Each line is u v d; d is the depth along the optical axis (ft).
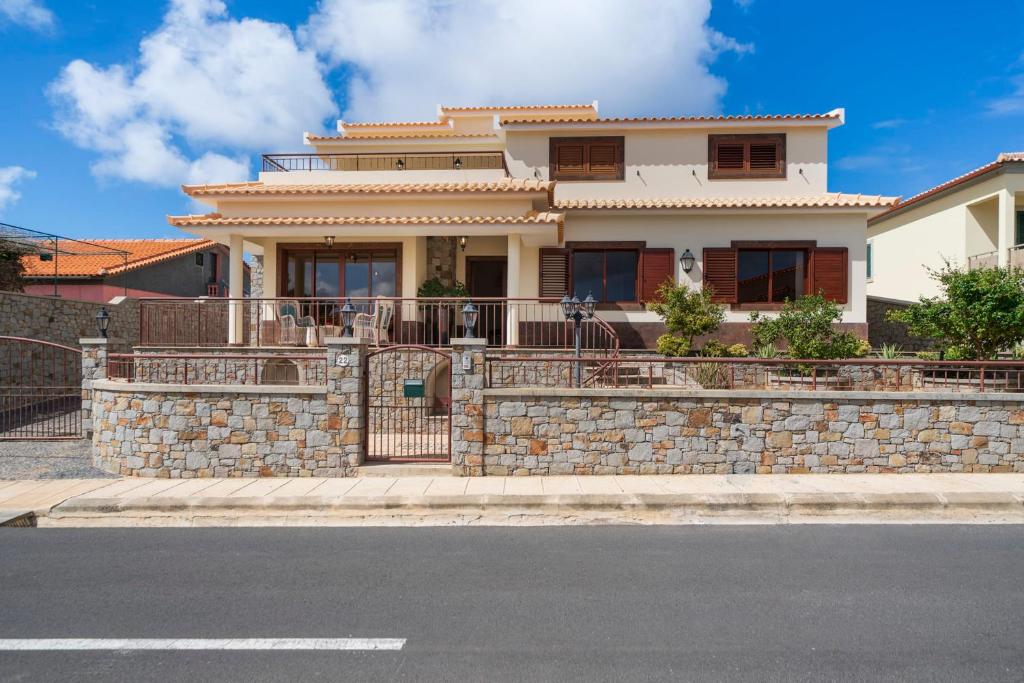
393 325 49.57
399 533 21.38
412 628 13.56
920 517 23.29
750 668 11.73
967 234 58.08
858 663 11.94
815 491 24.94
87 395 33.94
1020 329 33.83
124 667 11.94
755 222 50.93
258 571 17.34
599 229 51.72
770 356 41.75
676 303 45.19
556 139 56.39
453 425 28.40
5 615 14.35
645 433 28.50
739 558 18.38
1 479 28.04
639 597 15.30
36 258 71.92
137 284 75.46
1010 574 16.96
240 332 45.16
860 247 50.19
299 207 49.98
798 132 54.60
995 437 28.27
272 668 11.84
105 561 18.24
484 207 49.39
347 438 28.37
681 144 55.42
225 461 28.63
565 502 24.02
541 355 40.91
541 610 14.52
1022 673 11.60
